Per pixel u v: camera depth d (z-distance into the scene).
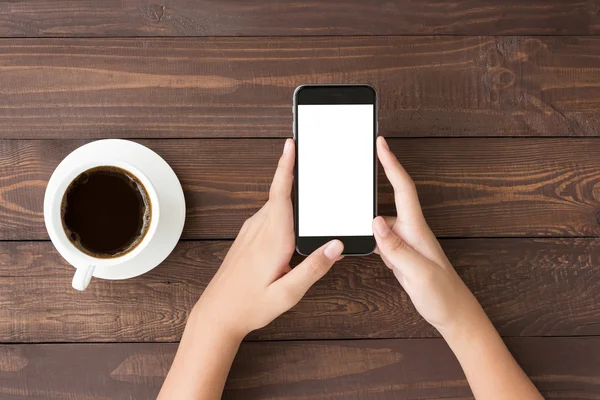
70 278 0.86
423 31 0.88
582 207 0.89
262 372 0.87
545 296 0.89
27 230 0.86
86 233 0.79
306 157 0.79
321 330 0.88
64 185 0.73
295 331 0.88
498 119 0.89
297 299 0.78
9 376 0.86
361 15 0.88
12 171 0.86
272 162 0.88
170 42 0.87
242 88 0.88
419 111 0.88
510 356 0.80
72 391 0.86
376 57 0.88
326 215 0.79
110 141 0.83
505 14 0.89
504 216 0.89
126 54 0.87
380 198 0.88
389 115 0.88
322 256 0.74
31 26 0.86
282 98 0.88
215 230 0.87
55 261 0.86
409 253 0.76
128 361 0.87
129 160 0.83
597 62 0.88
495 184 0.89
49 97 0.87
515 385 0.78
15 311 0.86
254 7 0.87
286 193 0.77
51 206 0.73
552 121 0.88
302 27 0.88
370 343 0.88
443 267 0.79
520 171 0.89
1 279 0.86
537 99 0.88
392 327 0.88
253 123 0.88
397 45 0.88
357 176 0.79
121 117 0.87
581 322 0.89
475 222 0.89
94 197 0.79
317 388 0.88
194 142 0.87
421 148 0.88
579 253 0.88
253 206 0.88
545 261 0.89
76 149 0.84
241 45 0.87
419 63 0.88
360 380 0.88
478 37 0.89
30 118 0.86
